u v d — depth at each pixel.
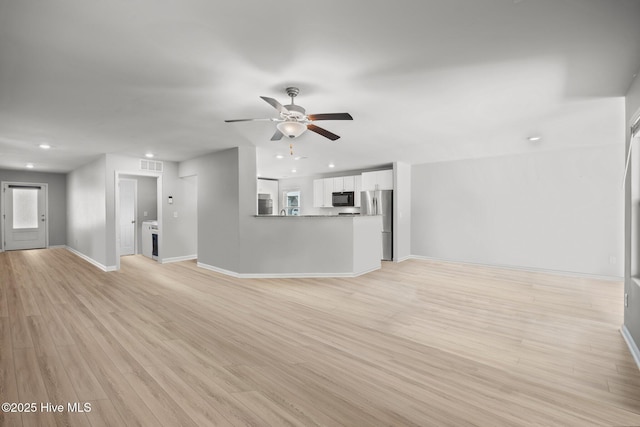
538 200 5.84
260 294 4.34
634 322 2.66
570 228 5.55
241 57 2.25
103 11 1.71
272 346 2.67
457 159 6.62
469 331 3.06
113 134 4.38
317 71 2.47
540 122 3.84
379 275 5.59
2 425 1.62
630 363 2.45
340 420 1.69
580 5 1.68
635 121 2.58
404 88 2.80
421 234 7.30
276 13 1.75
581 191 5.44
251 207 5.42
